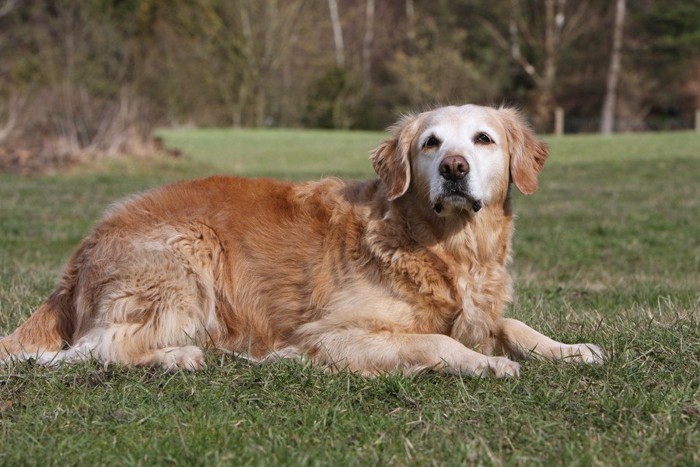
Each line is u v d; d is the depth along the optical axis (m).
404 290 4.61
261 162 26.86
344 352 4.48
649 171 22.45
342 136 39.38
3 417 3.73
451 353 4.33
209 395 3.95
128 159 22.98
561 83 50.84
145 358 4.61
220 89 46.03
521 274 8.62
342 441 3.41
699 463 3.12
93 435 3.51
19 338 4.86
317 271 4.80
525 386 4.02
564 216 13.77
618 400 3.75
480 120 4.82
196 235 4.92
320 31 49.59
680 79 52.22
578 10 49.78
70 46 37.66
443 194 4.52
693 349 4.50
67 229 11.46
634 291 7.06
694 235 11.46
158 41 43.09
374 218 4.75
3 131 22.75
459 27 51.00
